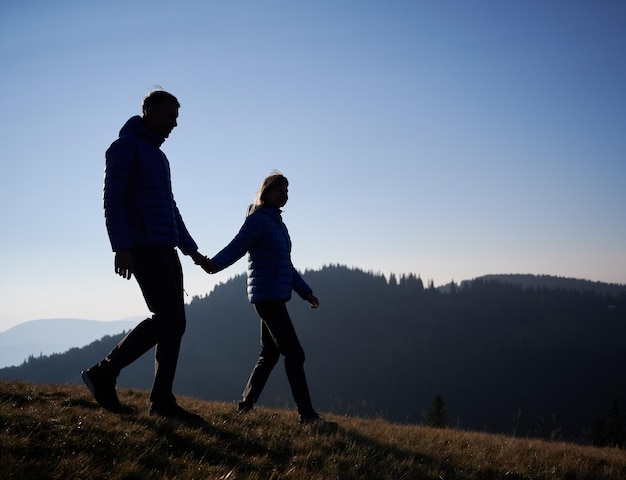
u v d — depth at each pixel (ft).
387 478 15.46
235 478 12.83
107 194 16.62
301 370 21.52
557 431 34.65
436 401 229.04
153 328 17.33
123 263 16.28
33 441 13.08
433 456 19.16
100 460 12.88
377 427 26.27
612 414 191.83
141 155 17.29
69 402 19.75
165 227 17.49
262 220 21.58
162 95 18.07
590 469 21.34
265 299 21.42
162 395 17.60
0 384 23.38
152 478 12.12
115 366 17.33
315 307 24.13
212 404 26.18
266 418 21.13
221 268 20.51
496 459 20.58
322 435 18.89
